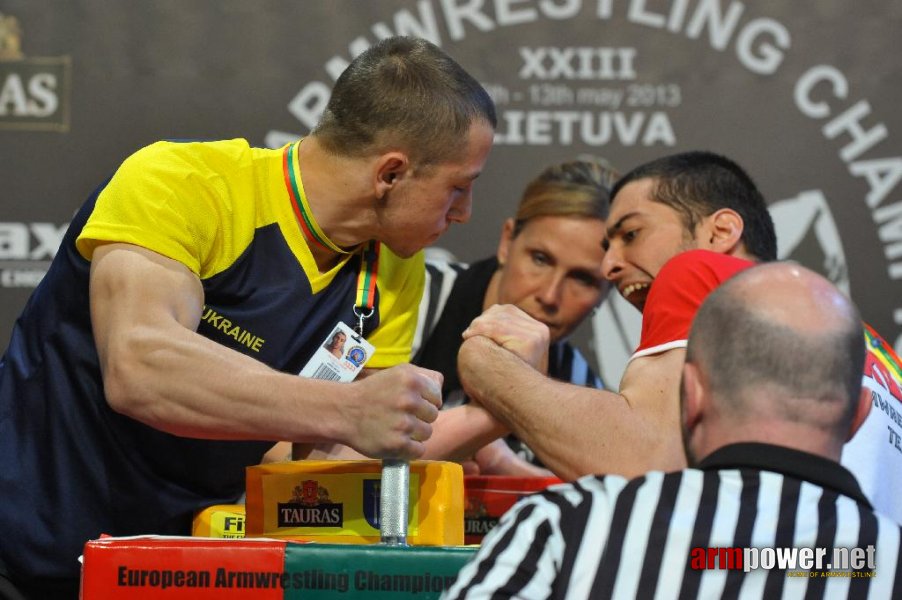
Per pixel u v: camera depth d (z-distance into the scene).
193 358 1.84
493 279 3.59
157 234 2.01
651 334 2.11
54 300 2.15
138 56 3.87
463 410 2.31
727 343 1.42
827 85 3.89
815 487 1.37
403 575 1.50
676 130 3.90
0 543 2.10
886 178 3.88
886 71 3.88
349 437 1.76
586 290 3.28
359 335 2.28
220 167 2.13
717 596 1.32
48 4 3.85
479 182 3.89
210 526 2.08
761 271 1.47
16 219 3.81
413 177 2.12
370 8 3.92
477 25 3.90
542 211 3.27
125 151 3.86
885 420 2.03
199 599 1.52
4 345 3.79
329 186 2.16
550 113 3.90
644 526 1.36
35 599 2.16
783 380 1.39
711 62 3.90
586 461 1.98
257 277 2.19
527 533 1.38
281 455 2.47
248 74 3.90
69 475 2.12
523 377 2.11
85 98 3.85
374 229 2.20
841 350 1.40
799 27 3.89
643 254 2.43
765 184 3.89
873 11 3.88
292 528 1.78
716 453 1.41
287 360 2.24
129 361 1.86
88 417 2.12
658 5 3.90
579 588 1.34
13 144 3.82
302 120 3.91
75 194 3.83
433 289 3.58
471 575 1.37
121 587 1.52
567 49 3.90
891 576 1.34
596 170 3.35
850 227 3.87
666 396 1.99
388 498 1.67
